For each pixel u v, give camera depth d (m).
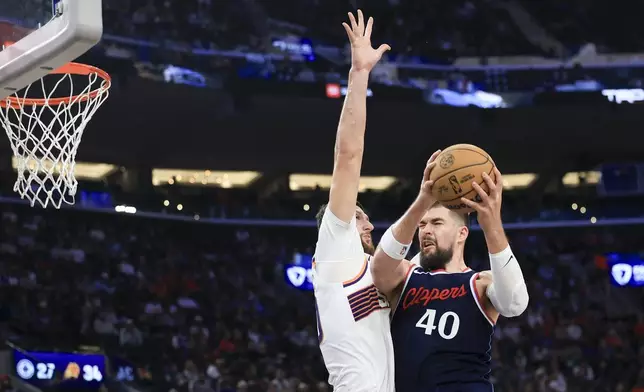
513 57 33.22
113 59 27.34
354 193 6.20
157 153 33.50
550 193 37.00
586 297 33.09
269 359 28.52
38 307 25.98
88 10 6.38
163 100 29.23
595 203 35.50
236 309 31.28
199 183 36.22
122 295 29.00
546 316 31.95
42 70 6.97
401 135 33.44
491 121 32.75
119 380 23.62
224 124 31.53
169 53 28.52
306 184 36.88
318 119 31.80
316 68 31.02
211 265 33.09
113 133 31.20
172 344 27.78
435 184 5.96
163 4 29.47
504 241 5.94
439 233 6.77
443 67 32.25
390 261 6.21
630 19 34.75
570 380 28.36
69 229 30.30
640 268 34.19
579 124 33.16
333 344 6.22
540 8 35.31
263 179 36.72
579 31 35.19
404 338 6.52
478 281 6.51
